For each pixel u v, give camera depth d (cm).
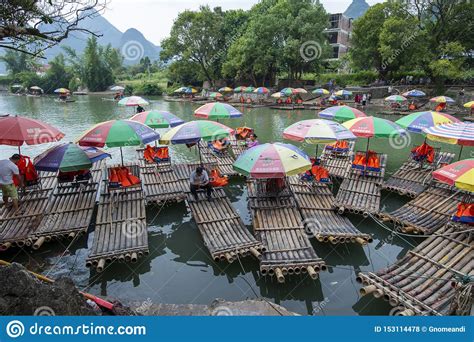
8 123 852
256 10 4269
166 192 1028
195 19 3978
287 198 933
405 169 1194
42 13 511
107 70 5425
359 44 3300
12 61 5919
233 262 777
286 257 717
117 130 859
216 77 4553
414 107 2745
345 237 790
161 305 585
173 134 941
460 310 524
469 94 2773
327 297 679
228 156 1398
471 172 709
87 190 980
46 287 427
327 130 992
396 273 662
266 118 2622
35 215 872
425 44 2917
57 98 4488
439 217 874
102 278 726
